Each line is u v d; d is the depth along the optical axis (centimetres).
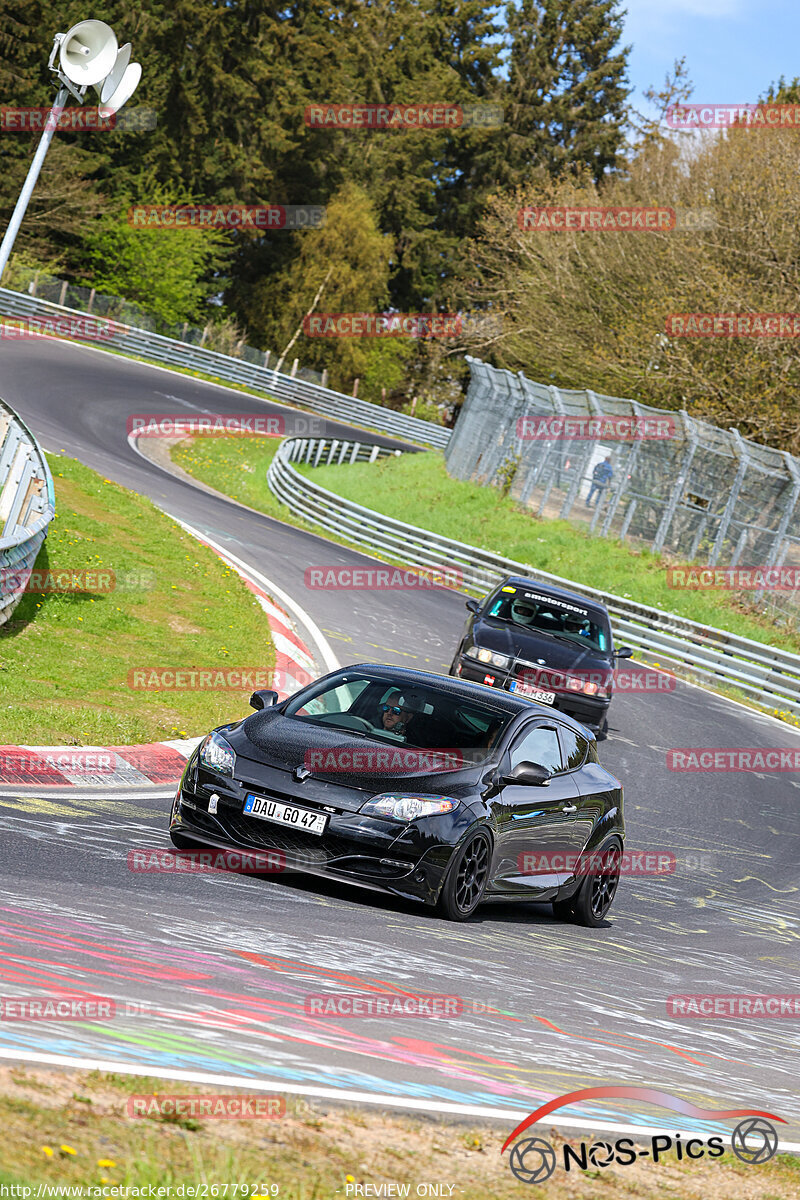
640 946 2428
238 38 19750
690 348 10569
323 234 19938
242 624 4947
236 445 11469
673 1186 1023
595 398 9144
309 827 2012
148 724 3194
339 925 1839
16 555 3950
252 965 1468
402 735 2244
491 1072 1242
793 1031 1972
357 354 19938
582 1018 1653
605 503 8888
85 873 1797
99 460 8306
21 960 1247
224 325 18038
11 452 5341
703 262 10956
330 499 8944
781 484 7869
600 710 4544
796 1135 1285
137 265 17600
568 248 13075
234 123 19825
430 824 2048
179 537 6341
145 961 1364
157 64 18200
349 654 5038
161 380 13125
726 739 5191
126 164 18475
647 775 4325
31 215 16675
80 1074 939
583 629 4872
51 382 10788
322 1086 1048
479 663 4600
